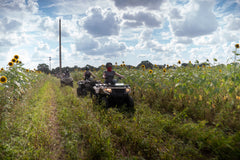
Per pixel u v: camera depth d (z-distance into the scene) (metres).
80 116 5.08
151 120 4.54
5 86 5.66
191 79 5.93
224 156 2.90
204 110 4.98
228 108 4.65
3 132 3.87
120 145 3.60
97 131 3.80
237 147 2.86
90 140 3.49
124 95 6.19
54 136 4.01
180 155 3.05
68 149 3.26
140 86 7.71
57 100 7.73
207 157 3.05
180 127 4.08
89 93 8.34
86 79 9.59
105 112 5.55
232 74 5.07
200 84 5.62
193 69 7.65
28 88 9.16
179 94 5.84
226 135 3.47
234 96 4.97
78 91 9.34
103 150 3.13
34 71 15.38
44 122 4.66
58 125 4.76
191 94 5.57
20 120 4.70
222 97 5.21
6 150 3.05
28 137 3.70
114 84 6.62
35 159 2.97
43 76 19.25
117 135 4.03
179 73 6.50
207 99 5.48
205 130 3.68
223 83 5.43
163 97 6.61
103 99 6.23
